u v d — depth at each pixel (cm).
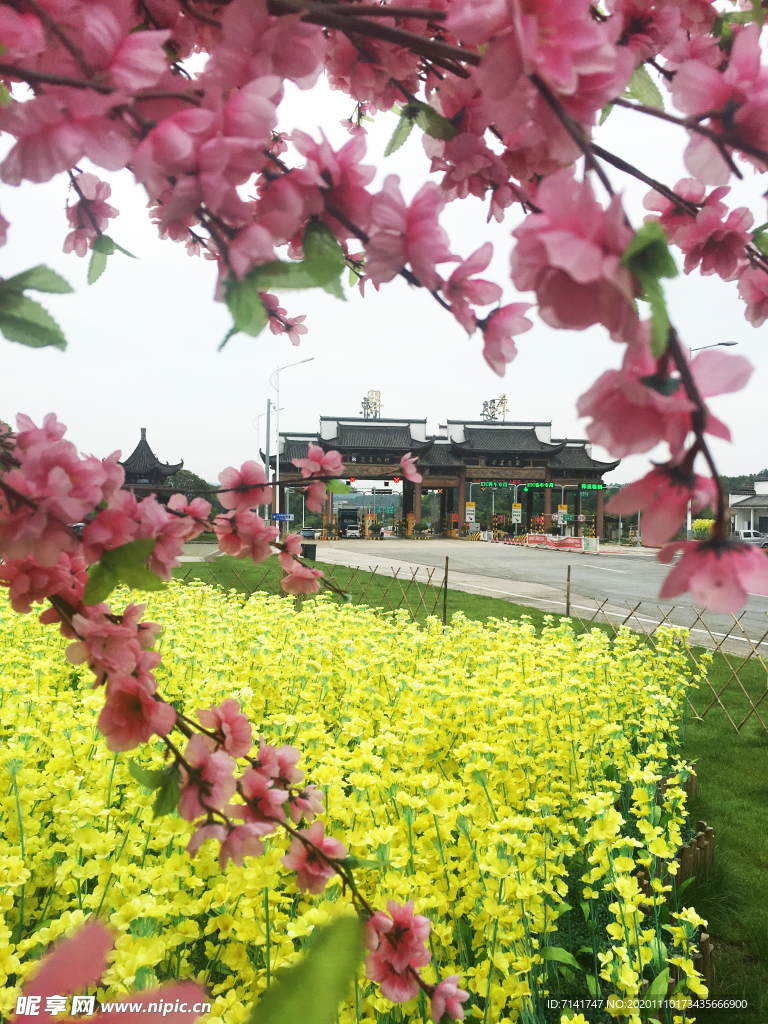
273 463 4234
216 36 91
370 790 225
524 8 51
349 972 38
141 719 85
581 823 273
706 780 455
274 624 548
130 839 208
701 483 53
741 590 52
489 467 4850
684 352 50
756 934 286
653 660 534
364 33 61
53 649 469
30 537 70
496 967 183
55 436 90
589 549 3269
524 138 60
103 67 55
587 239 45
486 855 200
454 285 68
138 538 81
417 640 512
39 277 61
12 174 54
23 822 211
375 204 64
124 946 145
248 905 176
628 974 176
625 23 94
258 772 107
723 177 64
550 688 351
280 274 60
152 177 56
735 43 61
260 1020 36
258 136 54
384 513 7762
